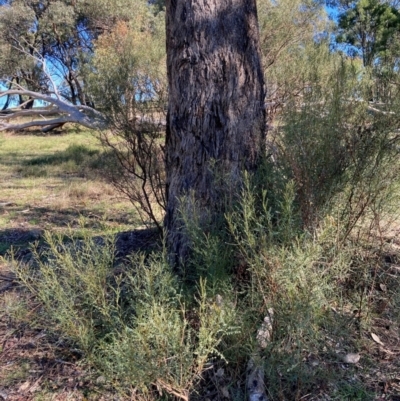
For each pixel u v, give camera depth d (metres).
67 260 2.19
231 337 2.01
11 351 2.49
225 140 2.62
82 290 2.27
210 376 2.06
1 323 2.74
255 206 2.28
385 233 2.50
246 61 2.67
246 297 2.10
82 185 7.37
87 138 13.55
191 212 2.54
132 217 5.43
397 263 2.57
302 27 6.49
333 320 2.08
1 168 9.97
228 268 2.25
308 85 2.66
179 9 2.69
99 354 2.01
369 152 2.21
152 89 4.50
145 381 1.75
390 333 2.30
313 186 2.17
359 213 2.21
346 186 2.23
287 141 2.25
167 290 1.99
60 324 2.08
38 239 4.62
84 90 7.15
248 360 2.04
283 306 1.82
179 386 1.79
